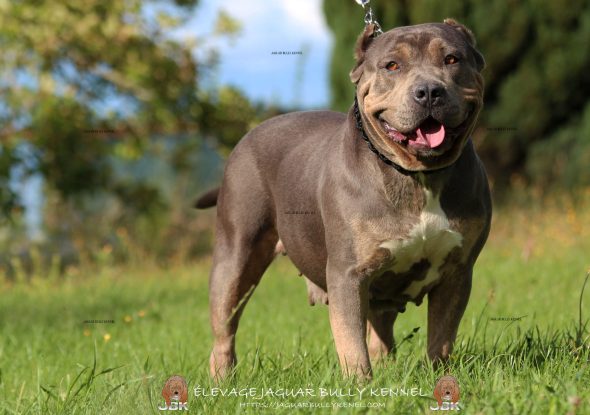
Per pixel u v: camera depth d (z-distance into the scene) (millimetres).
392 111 4625
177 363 6016
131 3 16047
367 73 4891
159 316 8930
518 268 10516
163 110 15844
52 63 15867
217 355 5715
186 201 18875
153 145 17484
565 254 11578
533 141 17109
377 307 5348
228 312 5738
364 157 4844
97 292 11445
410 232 4766
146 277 13078
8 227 16469
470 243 4887
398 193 4754
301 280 11523
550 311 7367
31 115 15469
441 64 4719
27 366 6645
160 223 17188
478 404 3949
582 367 4441
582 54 16531
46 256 16594
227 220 5836
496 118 17031
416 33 4789
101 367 6223
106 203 17828
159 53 15891
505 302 8102
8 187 15008
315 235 5297
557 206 15742
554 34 16531
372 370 4926
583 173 16000
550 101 16797
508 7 16469
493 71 16844
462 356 4941
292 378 4828
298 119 5797
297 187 5391
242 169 5832
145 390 4582
